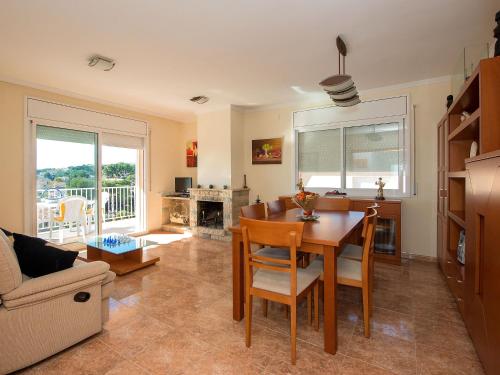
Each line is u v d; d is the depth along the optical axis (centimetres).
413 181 371
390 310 231
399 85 377
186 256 388
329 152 441
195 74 340
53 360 169
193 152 589
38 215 404
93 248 339
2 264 150
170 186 583
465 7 205
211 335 195
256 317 220
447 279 273
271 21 224
